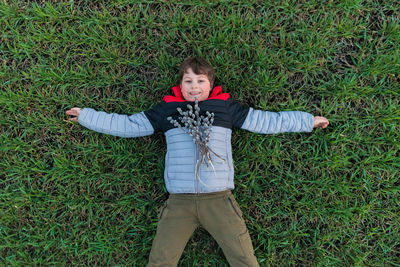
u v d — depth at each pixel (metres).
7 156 1.79
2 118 1.78
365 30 1.75
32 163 1.81
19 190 1.79
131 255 1.77
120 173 1.79
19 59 1.81
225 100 1.56
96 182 1.80
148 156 1.79
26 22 1.79
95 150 1.79
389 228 1.73
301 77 1.78
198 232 1.76
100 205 1.79
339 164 1.74
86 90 1.81
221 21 1.77
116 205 1.78
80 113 1.60
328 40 1.77
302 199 1.75
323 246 1.78
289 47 1.76
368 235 1.74
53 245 1.79
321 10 1.75
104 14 1.77
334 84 1.75
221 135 1.52
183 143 1.49
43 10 1.79
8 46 1.78
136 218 1.79
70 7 1.79
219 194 1.51
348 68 1.76
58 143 1.80
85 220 1.80
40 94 1.78
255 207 1.78
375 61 1.73
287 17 1.76
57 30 1.80
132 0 1.79
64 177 1.78
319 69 1.76
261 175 1.78
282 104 1.74
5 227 1.77
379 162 1.74
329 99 1.76
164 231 1.52
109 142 1.79
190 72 1.54
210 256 1.75
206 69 1.57
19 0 1.80
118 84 1.81
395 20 1.74
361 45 1.77
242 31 1.76
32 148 1.79
